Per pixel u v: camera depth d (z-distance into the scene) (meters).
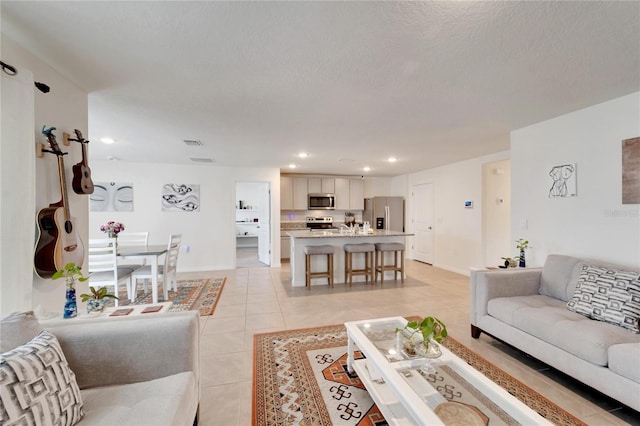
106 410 1.09
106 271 3.45
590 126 2.44
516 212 3.11
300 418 1.59
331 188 7.09
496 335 2.31
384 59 1.70
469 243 4.95
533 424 1.08
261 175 5.90
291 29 1.42
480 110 2.54
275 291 4.11
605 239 2.33
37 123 1.65
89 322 1.38
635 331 1.68
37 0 1.20
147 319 1.42
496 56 1.66
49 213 1.66
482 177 4.66
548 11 1.27
